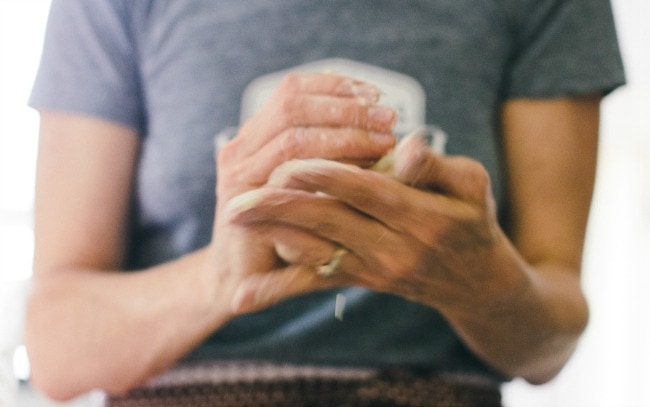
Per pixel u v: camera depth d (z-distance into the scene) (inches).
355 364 31.9
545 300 31.4
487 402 34.3
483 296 28.5
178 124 33.6
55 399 32.4
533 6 36.0
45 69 35.4
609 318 122.3
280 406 31.6
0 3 103.7
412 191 25.3
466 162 25.8
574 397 122.0
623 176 124.2
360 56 33.6
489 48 35.1
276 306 32.0
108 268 34.8
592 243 123.9
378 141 26.1
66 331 31.8
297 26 33.8
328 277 27.5
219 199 28.0
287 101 26.3
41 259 34.4
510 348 31.7
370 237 25.9
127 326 31.1
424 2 34.4
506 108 36.6
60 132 34.9
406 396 32.1
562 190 36.0
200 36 33.9
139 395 32.6
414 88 33.4
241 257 27.9
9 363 65.5
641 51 121.0
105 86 34.9
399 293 28.4
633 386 119.6
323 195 25.4
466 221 25.6
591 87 36.0
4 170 102.1
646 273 121.3
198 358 32.2
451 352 33.4
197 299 30.1
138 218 34.9
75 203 34.4
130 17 34.8
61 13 35.8
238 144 27.4
